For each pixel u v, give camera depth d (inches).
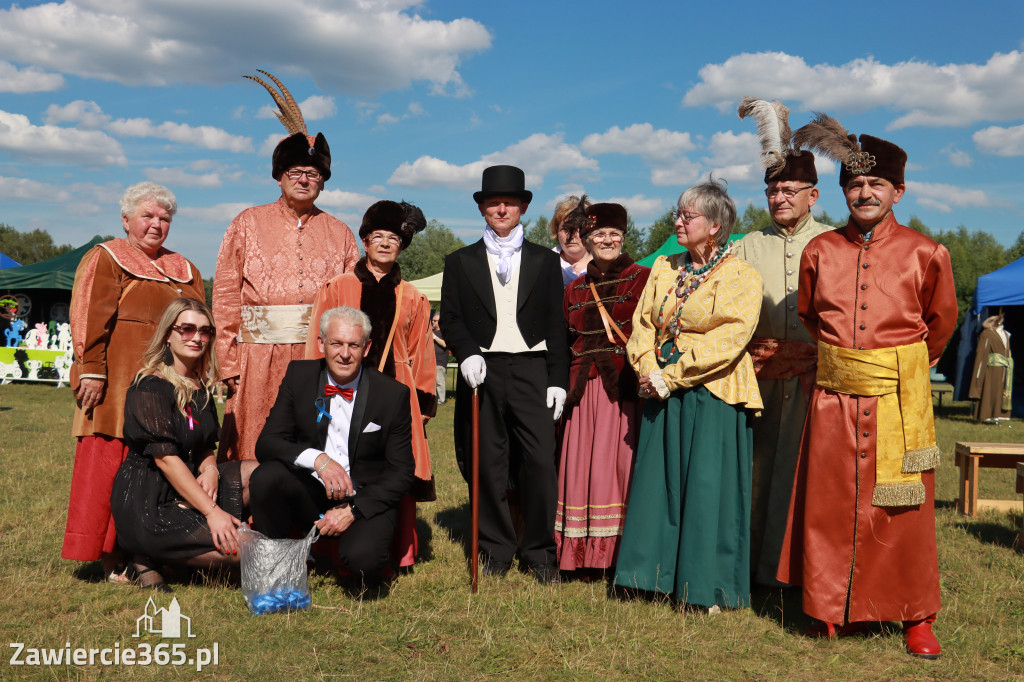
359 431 154.9
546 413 169.9
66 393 645.3
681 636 136.4
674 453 150.7
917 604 131.9
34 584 156.9
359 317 152.1
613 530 164.6
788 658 128.6
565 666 123.3
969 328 589.9
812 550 136.1
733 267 151.0
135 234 170.1
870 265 135.7
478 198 175.3
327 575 167.8
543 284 173.2
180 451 156.9
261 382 177.3
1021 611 152.1
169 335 159.0
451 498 255.3
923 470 131.7
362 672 120.1
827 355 138.0
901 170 133.2
